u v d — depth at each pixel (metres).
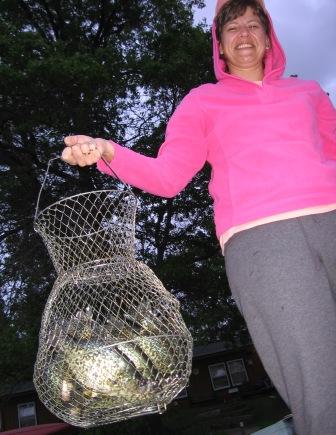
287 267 1.39
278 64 2.04
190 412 25.06
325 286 1.37
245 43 1.96
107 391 1.46
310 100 1.80
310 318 1.32
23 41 10.52
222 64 2.09
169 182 1.72
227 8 2.03
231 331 13.35
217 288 12.76
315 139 1.67
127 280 1.67
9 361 9.39
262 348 1.42
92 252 1.71
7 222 12.98
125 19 14.41
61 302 1.63
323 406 1.25
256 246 1.45
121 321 1.55
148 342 1.51
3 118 11.59
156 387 1.49
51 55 10.27
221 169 1.69
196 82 12.33
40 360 1.56
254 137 1.65
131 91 12.42
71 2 13.93
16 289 10.95
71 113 11.31
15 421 24.81
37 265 10.98
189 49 12.32
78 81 10.15
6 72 9.91
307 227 1.44
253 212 1.50
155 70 11.78
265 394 27.02
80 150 1.52
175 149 1.75
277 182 1.53
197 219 14.16
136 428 12.26
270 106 1.73
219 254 13.81
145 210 13.37
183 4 14.49
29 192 12.70
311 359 1.29
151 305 1.63
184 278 12.08
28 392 25.09
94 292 1.64
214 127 1.74
